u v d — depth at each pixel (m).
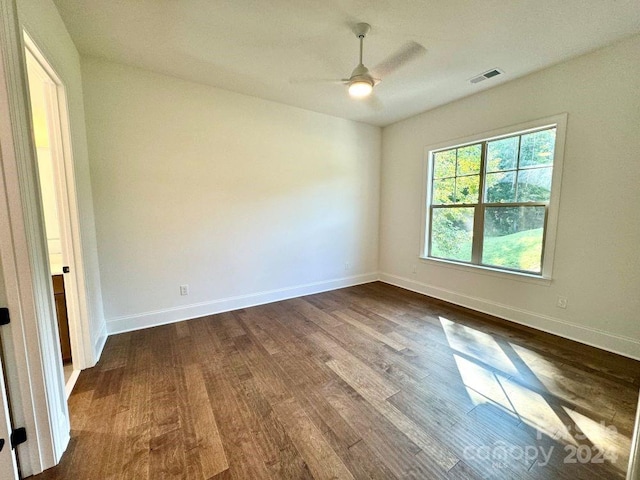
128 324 2.98
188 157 3.17
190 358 2.45
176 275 3.22
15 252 1.26
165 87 2.98
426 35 2.28
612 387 2.01
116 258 2.88
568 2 1.89
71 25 2.13
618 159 2.41
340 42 2.38
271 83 3.17
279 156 3.82
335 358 2.44
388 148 4.75
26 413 1.33
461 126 3.62
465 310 3.60
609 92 2.42
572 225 2.70
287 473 1.36
